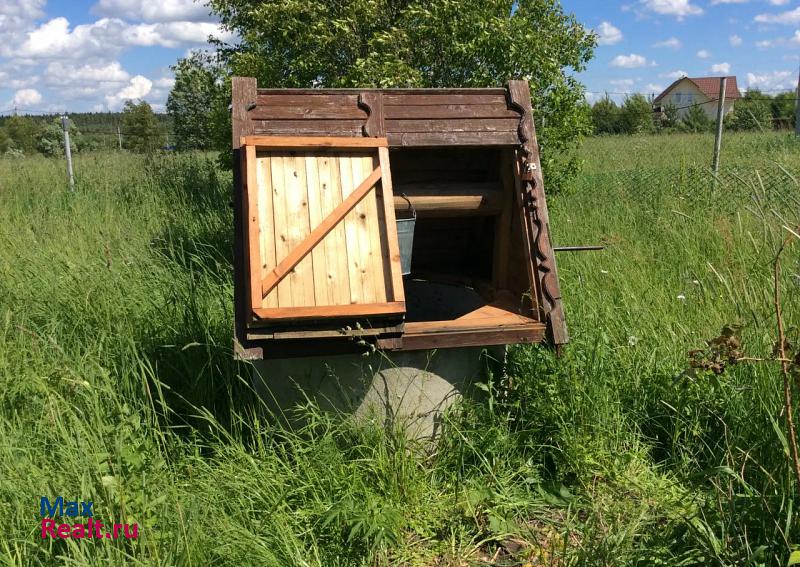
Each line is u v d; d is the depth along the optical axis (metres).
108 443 3.47
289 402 4.10
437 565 3.38
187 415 4.31
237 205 3.85
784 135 12.57
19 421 3.79
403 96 4.23
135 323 5.24
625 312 5.42
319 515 3.48
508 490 3.86
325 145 3.84
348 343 3.71
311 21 7.72
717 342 3.28
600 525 3.43
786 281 4.87
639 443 4.23
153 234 8.34
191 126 17.48
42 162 15.84
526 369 4.44
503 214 4.68
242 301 3.65
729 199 7.95
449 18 7.02
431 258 5.85
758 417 3.79
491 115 4.32
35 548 2.98
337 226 3.71
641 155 15.85
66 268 6.01
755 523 3.24
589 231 8.02
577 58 7.48
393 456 3.86
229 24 9.30
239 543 3.14
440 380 4.13
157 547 3.01
